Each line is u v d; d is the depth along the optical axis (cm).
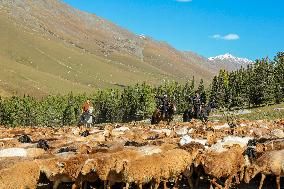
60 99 13350
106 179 1536
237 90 10788
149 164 1547
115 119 12738
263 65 10288
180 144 2019
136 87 12925
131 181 1523
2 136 2978
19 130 3453
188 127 3098
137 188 1608
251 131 2733
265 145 1831
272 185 1702
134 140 2414
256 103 10119
